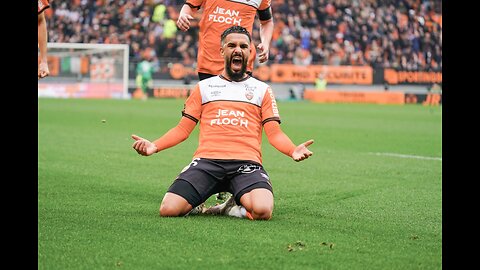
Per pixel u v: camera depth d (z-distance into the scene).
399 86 36.41
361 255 5.27
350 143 15.18
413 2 41.94
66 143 13.82
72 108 24.95
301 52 39.28
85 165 10.79
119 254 5.18
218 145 6.86
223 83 7.07
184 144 14.10
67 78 33.19
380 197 8.34
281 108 28.77
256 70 36.12
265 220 6.54
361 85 36.44
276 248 5.40
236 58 6.99
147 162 11.30
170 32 37.75
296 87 36.44
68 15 38.28
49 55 32.88
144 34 38.31
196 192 6.62
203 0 8.23
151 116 21.78
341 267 4.92
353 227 6.38
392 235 6.04
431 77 36.09
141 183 9.15
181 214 6.62
